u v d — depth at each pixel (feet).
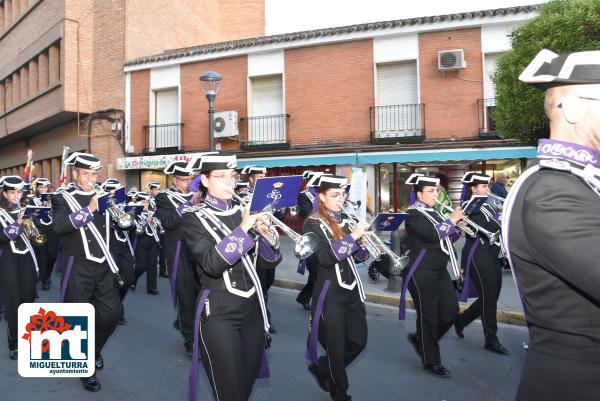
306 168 52.01
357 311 13.00
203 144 55.67
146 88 58.39
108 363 16.93
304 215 23.58
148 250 28.43
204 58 55.16
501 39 44.37
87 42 60.75
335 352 12.41
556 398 5.03
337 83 49.93
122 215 16.24
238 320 10.03
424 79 46.75
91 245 14.98
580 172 5.03
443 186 47.93
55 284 31.63
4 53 77.82
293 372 16.12
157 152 56.59
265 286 23.22
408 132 47.06
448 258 16.31
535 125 22.47
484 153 42.83
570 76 5.16
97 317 15.03
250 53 53.36
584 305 4.89
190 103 56.34
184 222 10.35
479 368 16.57
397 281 27.58
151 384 15.06
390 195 48.73
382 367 16.67
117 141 59.06
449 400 13.98
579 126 5.24
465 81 45.50
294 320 23.00
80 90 60.03
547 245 4.85
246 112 53.83
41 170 75.72
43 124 67.46
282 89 52.75
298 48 51.55
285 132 51.60
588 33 19.15
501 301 25.00
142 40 61.67
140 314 23.88
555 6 21.04
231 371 9.60
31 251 18.38
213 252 9.40
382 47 48.19
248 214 9.53
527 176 5.43
